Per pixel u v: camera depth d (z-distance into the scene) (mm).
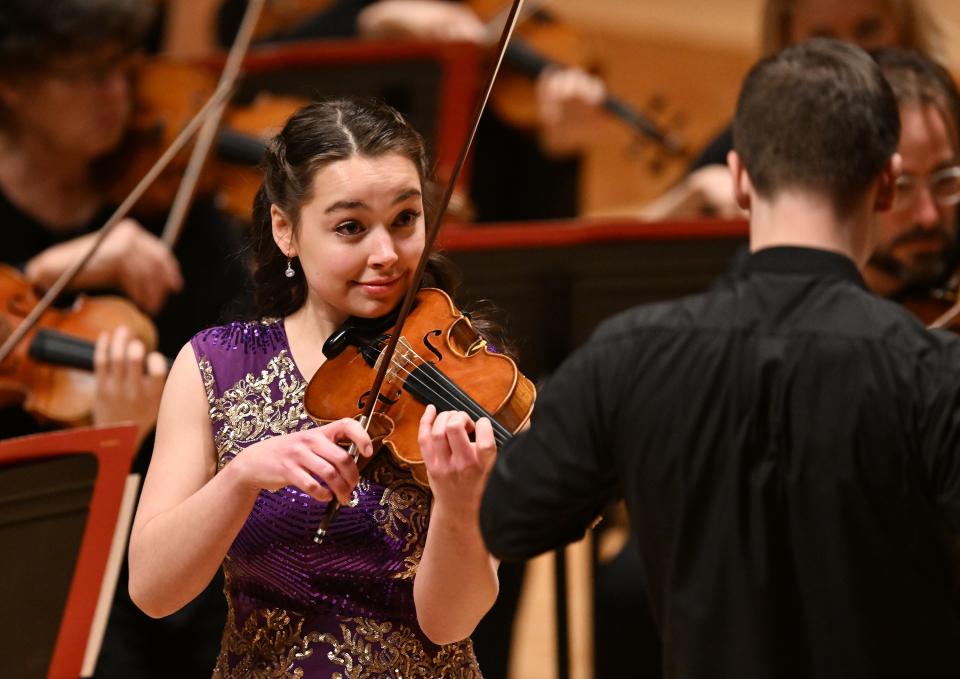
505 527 5906
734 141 6328
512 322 10898
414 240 6695
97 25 10211
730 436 5699
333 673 6645
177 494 6809
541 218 15578
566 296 10789
